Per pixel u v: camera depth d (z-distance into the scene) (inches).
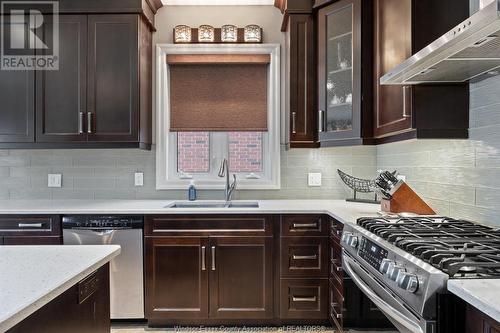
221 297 92.4
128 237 91.5
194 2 114.3
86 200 111.4
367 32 87.3
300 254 91.9
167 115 115.6
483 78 65.3
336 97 95.0
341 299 78.3
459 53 51.2
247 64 115.2
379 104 83.9
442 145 78.4
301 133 101.3
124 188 115.3
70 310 39.8
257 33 113.2
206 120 115.6
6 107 100.5
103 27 100.3
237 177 118.3
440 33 68.9
